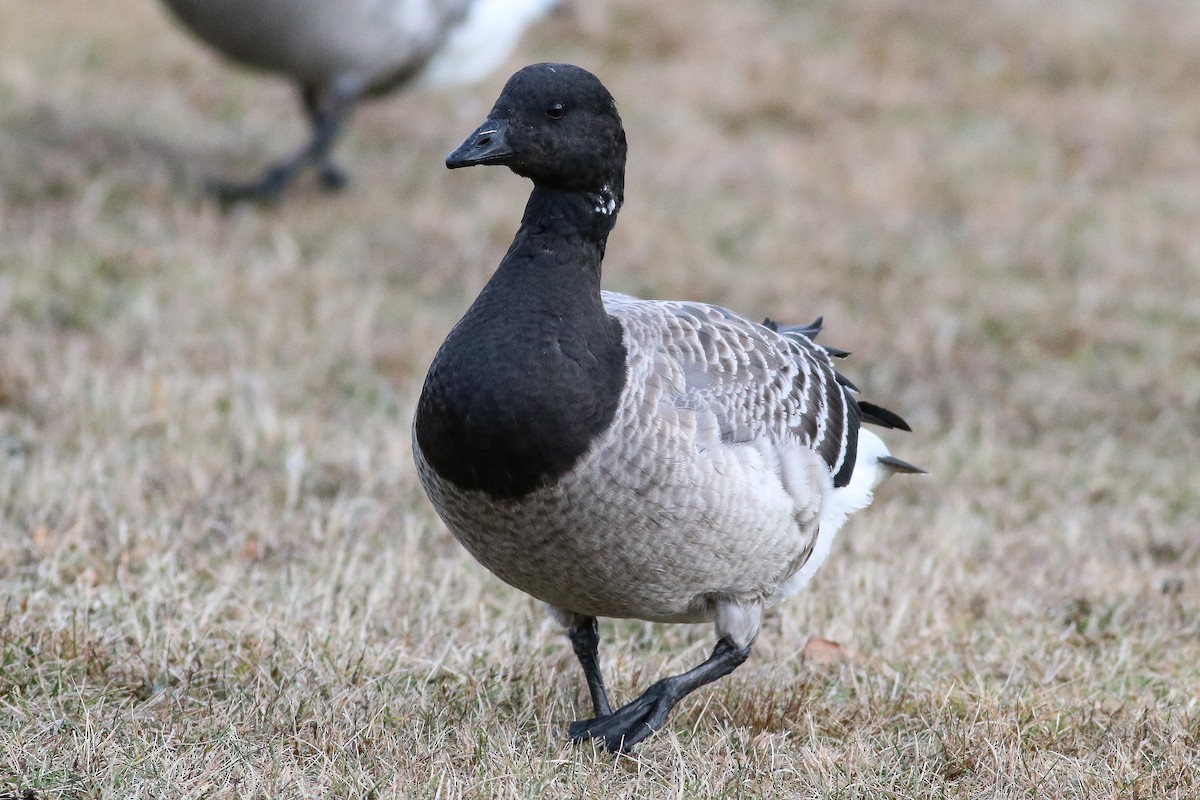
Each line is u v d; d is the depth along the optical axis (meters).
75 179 18.25
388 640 9.20
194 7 17.25
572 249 7.70
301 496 11.56
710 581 7.82
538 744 8.15
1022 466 13.52
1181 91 26.75
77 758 7.29
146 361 13.52
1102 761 7.99
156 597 9.23
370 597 9.52
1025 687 9.12
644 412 7.39
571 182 7.75
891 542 11.51
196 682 8.44
